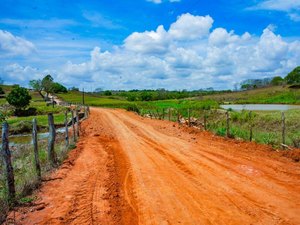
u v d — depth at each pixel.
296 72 129.00
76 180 10.70
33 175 10.55
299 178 10.05
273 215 7.26
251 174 10.68
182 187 9.66
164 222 7.09
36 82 109.62
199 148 16.11
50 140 12.74
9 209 7.96
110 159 14.34
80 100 116.75
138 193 9.23
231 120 29.66
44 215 7.61
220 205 8.00
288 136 17.20
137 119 39.47
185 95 125.81
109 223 7.10
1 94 121.81
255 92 120.12
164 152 15.65
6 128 8.41
